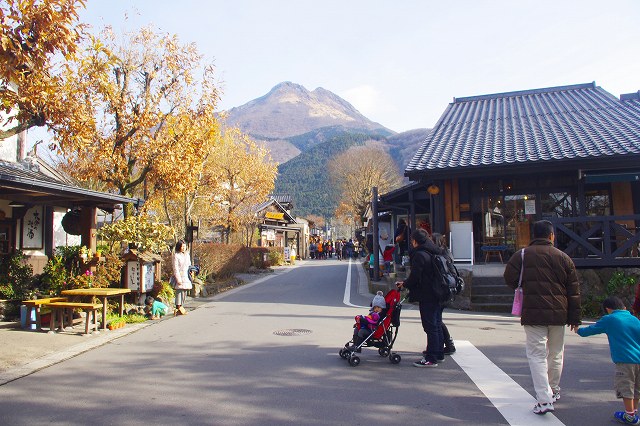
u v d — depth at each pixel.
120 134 14.30
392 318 6.93
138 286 11.45
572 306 4.85
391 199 18.28
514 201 14.87
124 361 7.08
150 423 4.73
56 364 6.92
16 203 13.13
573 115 16.69
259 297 15.21
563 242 14.12
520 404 5.14
